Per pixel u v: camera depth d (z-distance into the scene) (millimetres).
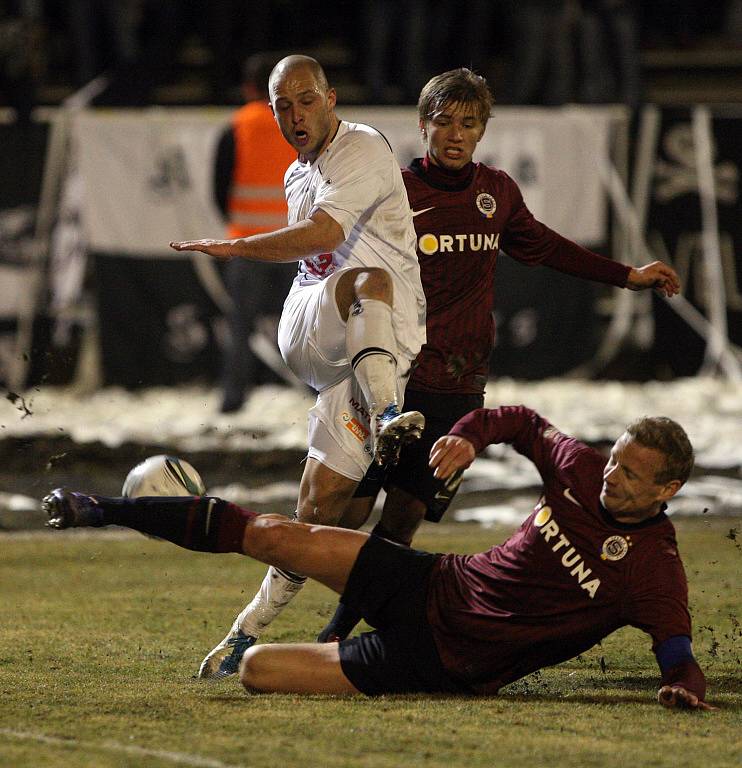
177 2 56344
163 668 14375
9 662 14508
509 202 16672
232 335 39312
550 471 12742
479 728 11469
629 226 44875
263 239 14086
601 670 14625
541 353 45312
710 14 60969
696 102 56406
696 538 23922
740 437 35562
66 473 30734
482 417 13016
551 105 50969
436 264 16047
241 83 55656
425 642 12766
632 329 45406
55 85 57188
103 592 19188
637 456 11992
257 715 11891
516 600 12602
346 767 10141
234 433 35906
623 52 51594
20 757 10336
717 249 45281
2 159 43812
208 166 43719
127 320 44344
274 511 25531
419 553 13109
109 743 10805
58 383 44469
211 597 18891
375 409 13859
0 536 24516
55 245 44125
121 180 43906
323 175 14656
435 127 15883
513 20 52125
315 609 18234
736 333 45500
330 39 59531
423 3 52344
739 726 11656
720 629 16812
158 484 13453
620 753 10672
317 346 14812
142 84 53188
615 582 12445
